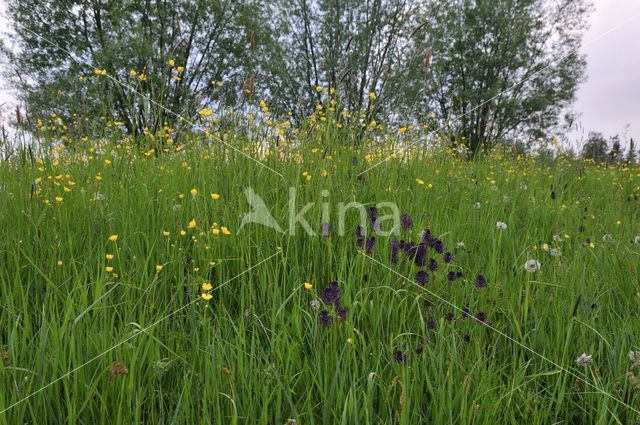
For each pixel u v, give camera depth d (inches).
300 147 144.8
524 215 141.7
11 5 666.8
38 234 91.6
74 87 167.8
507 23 966.4
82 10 698.2
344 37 805.2
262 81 153.6
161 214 104.0
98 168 135.5
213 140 143.6
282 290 84.1
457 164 202.4
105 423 53.9
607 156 316.5
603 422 56.1
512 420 57.1
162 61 581.6
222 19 740.7
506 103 895.7
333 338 64.9
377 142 170.9
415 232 98.1
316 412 58.9
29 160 129.2
